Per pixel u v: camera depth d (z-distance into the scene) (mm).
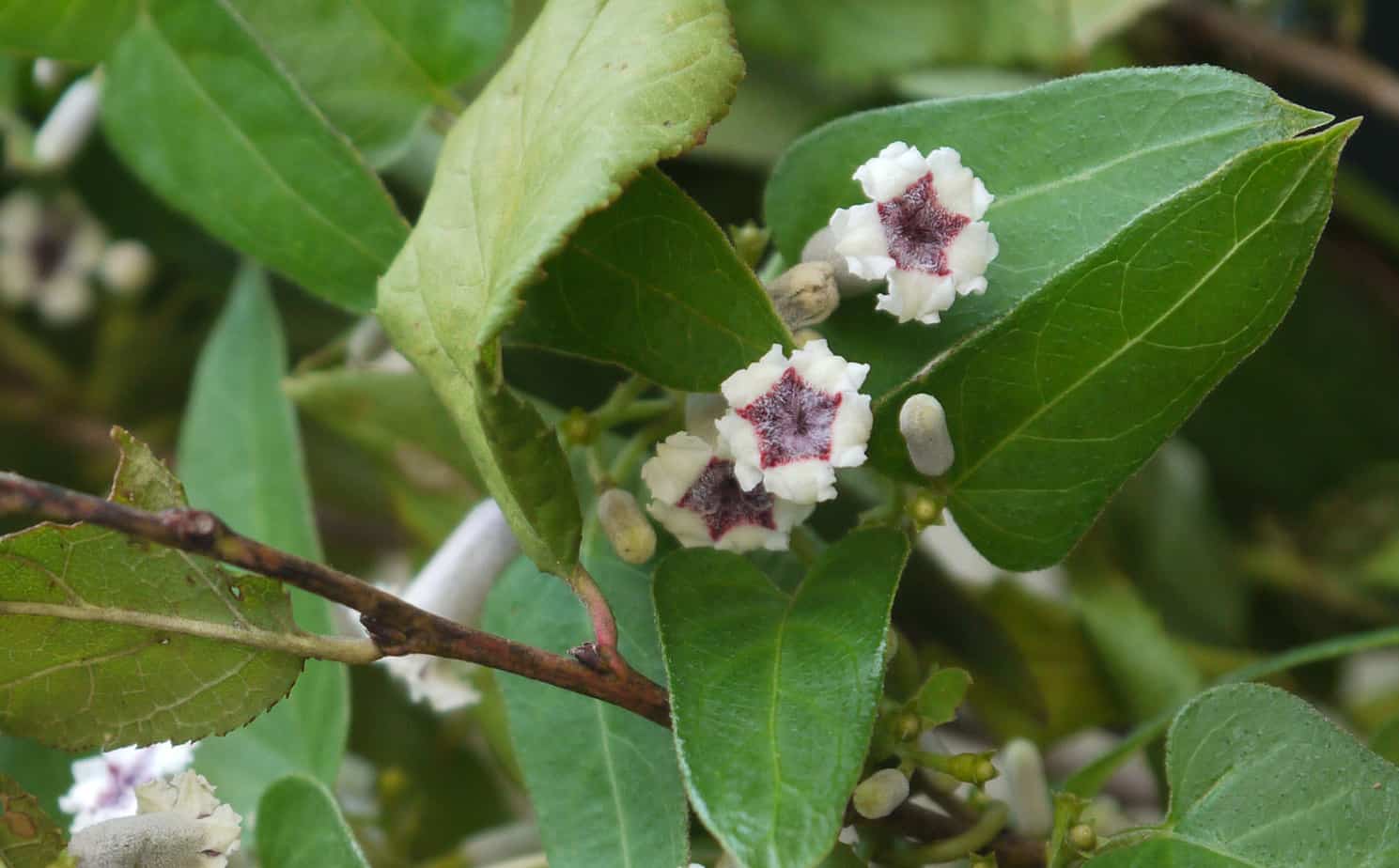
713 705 224
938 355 240
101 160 338
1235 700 236
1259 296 231
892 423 238
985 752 236
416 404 291
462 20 271
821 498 231
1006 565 241
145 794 238
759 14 306
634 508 243
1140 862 234
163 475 229
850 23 308
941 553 307
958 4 308
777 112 307
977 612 297
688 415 242
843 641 227
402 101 274
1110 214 239
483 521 259
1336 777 232
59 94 321
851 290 242
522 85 238
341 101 274
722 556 236
